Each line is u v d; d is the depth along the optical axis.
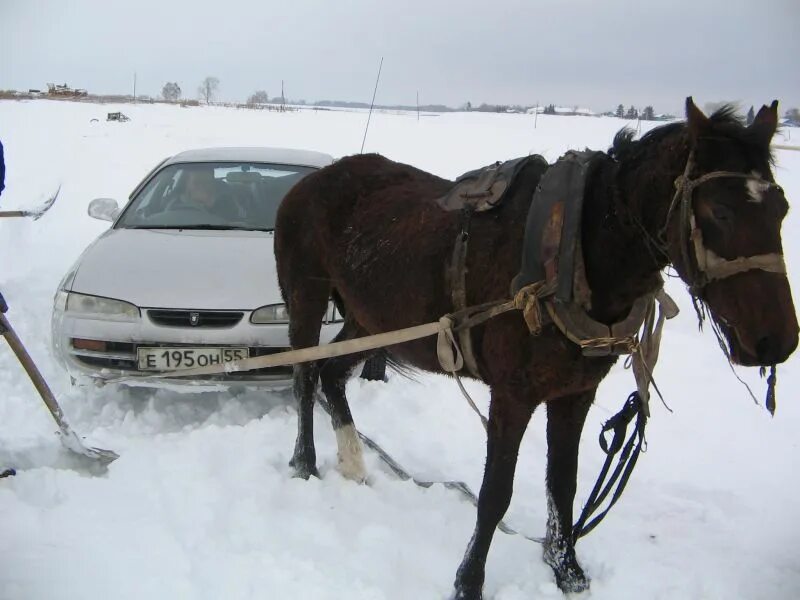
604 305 2.46
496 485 2.67
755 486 3.79
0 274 7.43
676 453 4.16
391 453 4.06
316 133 21.55
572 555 2.93
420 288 2.94
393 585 2.79
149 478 3.47
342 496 3.45
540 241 2.45
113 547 2.90
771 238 1.99
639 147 2.36
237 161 5.51
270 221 5.05
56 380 4.73
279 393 4.68
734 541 3.28
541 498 3.67
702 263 2.04
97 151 16.42
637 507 3.58
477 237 2.73
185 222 5.01
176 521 3.12
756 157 2.06
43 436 3.84
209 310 4.00
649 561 3.07
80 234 9.34
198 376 4.02
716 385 5.11
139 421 4.24
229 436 3.98
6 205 10.52
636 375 2.63
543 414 4.67
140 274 4.18
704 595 2.84
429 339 2.95
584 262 2.42
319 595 2.67
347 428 3.74
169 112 28.89
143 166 14.82
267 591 2.69
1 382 4.67
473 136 21.48
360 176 3.57
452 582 2.87
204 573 2.77
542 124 27.50
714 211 2.02
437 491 3.55
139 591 2.64
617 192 2.36
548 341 2.47
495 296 2.64
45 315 6.03
